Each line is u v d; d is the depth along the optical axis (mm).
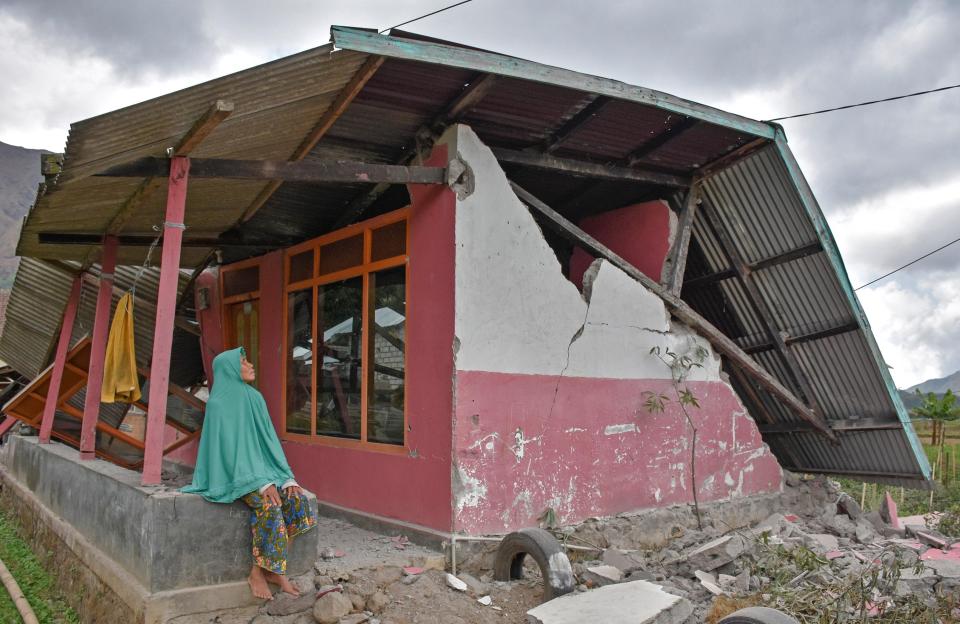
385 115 6434
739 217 8625
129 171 5211
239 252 9469
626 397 7457
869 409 9102
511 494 6379
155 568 4594
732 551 6383
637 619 4570
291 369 8516
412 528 6336
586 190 8727
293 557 5059
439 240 6410
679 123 7215
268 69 4699
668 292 8047
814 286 8594
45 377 9852
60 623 5984
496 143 7180
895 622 5141
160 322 5156
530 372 6652
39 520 8273
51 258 8703
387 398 6953
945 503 11547
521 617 5141
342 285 7703
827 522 8406
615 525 7020
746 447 8672
